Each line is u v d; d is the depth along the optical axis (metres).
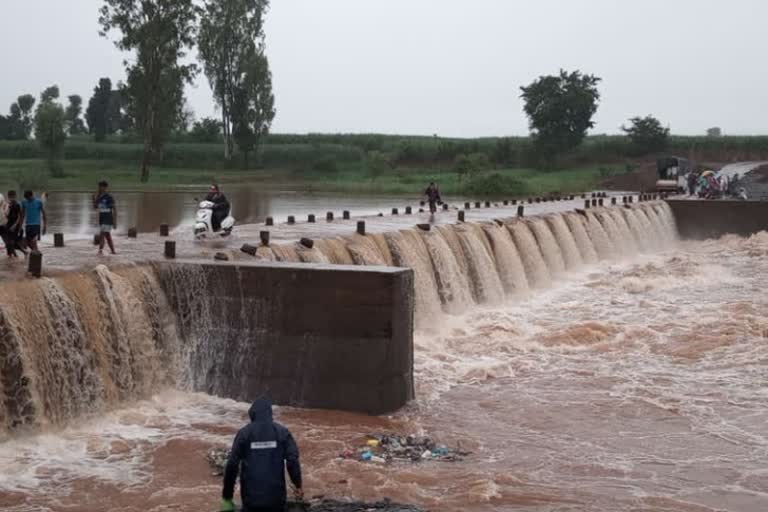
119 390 17.30
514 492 13.66
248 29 97.44
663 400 18.97
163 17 79.81
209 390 18.47
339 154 107.75
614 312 29.34
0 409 14.92
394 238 27.39
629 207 50.84
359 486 13.65
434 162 112.75
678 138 113.44
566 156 111.56
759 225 53.62
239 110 99.12
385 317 17.58
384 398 17.72
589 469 14.87
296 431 16.42
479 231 32.91
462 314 28.70
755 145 106.69
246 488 9.85
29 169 83.62
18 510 12.45
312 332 17.95
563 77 107.75
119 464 14.36
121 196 66.62
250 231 29.36
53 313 16.12
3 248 22.77
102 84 133.00
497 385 20.05
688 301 31.48
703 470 14.94
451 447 15.79
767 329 25.75
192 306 18.67
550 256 38.31
